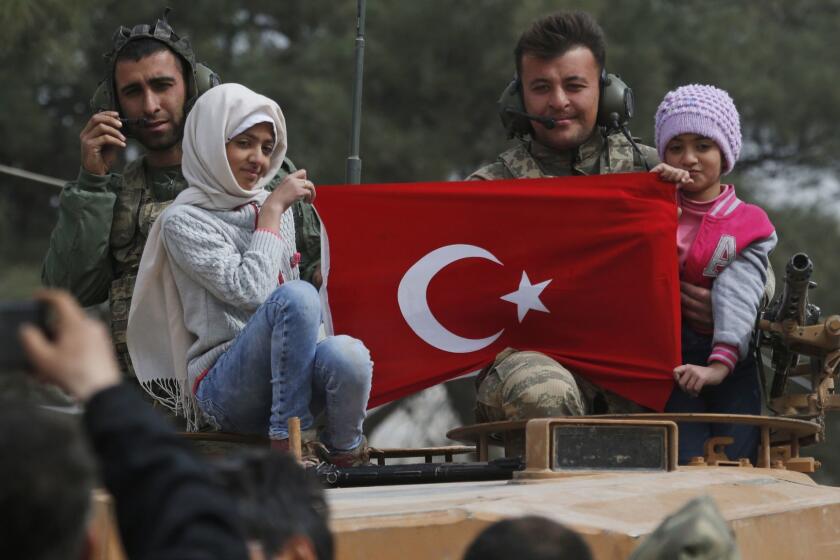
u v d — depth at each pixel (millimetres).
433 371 14422
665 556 7184
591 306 14312
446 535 8172
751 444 13867
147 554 5758
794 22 43125
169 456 5902
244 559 5836
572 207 14445
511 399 13578
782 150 41156
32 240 37469
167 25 15383
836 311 37156
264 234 12977
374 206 14609
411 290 14523
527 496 9062
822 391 13516
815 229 38375
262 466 6840
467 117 36938
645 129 35062
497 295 14445
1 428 5449
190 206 13188
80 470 5508
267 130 13508
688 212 14531
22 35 30266
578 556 6641
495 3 36562
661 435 10609
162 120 15094
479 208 14570
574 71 15086
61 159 37656
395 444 39062
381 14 37562
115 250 14766
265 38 39938
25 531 5379
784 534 9742
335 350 12367
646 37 37031
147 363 13516
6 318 5785
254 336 12453
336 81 37094
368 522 8086
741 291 14008
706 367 13797
